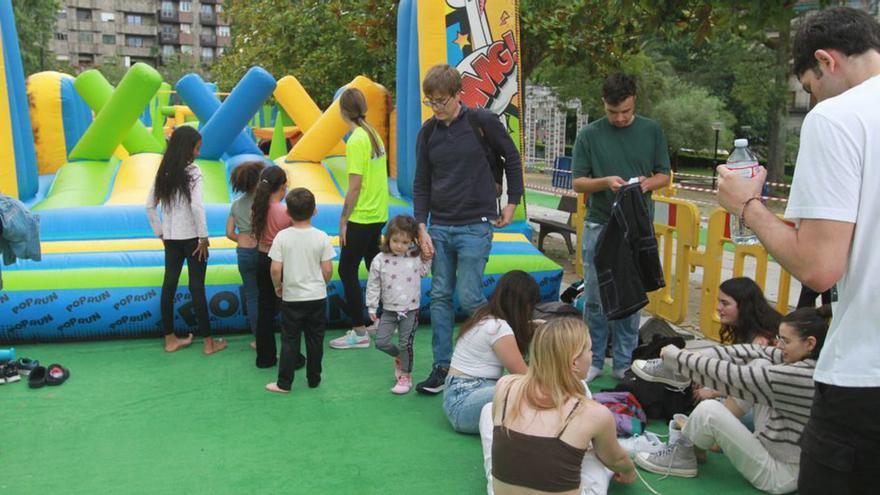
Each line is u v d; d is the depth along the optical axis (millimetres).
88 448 4062
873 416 2020
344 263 5750
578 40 10938
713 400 3684
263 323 5344
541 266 6648
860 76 2090
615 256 4703
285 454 4012
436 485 3676
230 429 4332
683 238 6566
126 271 6090
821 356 2160
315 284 4902
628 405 4344
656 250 4754
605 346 5254
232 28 23406
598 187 4867
